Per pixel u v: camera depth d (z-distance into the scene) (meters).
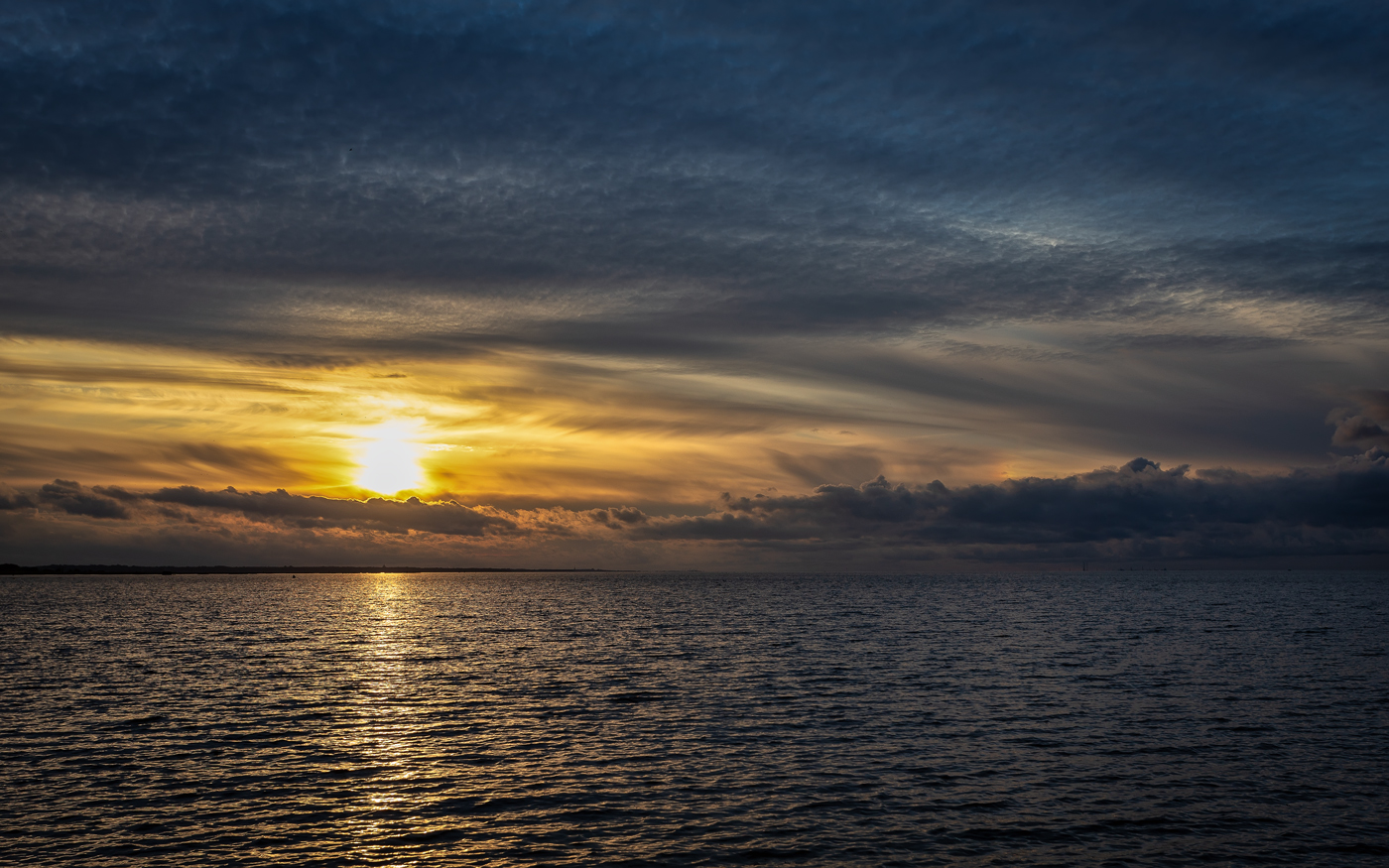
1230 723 37.69
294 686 49.19
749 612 126.44
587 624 101.12
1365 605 136.25
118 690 47.31
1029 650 67.69
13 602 162.00
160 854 22.75
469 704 43.22
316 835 24.17
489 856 22.73
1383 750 32.91
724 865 22.17
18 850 22.92
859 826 24.83
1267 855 22.69
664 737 35.59
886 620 105.25
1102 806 26.45
